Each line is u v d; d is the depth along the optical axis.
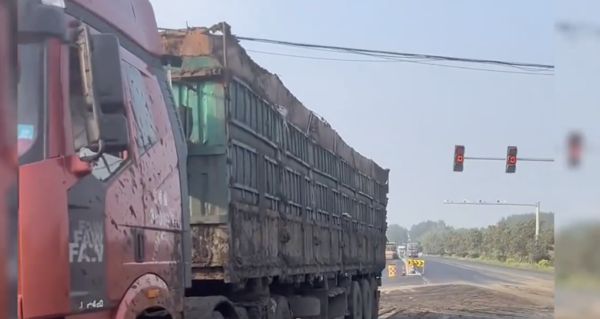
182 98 7.37
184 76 7.33
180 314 5.12
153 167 4.79
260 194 8.45
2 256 2.80
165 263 4.87
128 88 4.56
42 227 3.39
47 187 3.45
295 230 10.22
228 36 7.46
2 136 2.87
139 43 4.99
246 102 8.14
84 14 4.21
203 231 7.15
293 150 10.41
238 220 7.50
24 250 3.30
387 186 20.69
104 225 3.94
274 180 9.25
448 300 29.55
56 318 3.45
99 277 3.85
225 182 7.19
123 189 4.23
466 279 50.06
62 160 3.55
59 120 3.56
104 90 3.52
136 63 4.84
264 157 8.77
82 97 3.60
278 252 9.16
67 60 3.63
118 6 4.72
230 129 7.39
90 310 3.73
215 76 7.32
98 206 3.88
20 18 3.44
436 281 47.81
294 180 10.41
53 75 3.57
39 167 3.43
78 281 3.62
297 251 10.23
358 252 15.87
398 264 71.44
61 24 3.52
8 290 2.80
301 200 10.69
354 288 15.73
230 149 7.36
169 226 5.00
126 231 4.24
